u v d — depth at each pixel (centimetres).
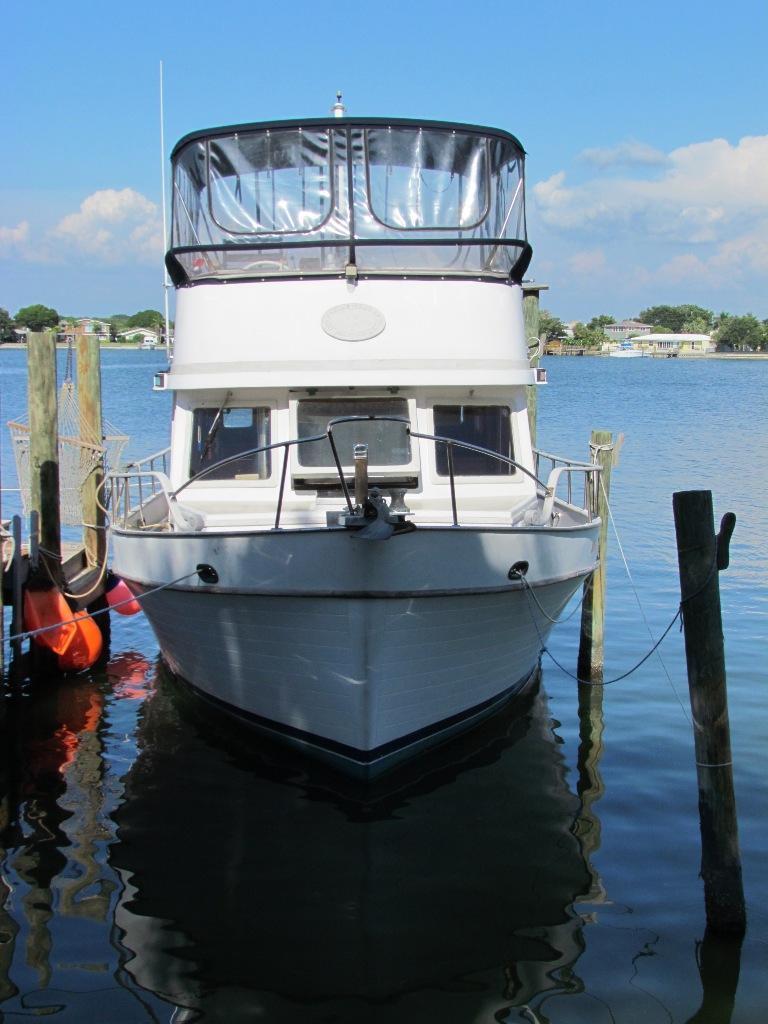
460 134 1007
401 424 1003
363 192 995
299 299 978
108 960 659
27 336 1284
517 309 1043
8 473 2966
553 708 1120
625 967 648
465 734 995
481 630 902
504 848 800
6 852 806
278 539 827
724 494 2505
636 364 13625
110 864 784
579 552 1004
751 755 951
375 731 866
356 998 620
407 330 980
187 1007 614
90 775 956
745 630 1385
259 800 891
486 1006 611
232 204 1002
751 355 17838
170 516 1038
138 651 1388
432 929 691
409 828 836
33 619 1230
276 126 990
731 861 681
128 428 3894
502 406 1033
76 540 1919
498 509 1013
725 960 654
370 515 768
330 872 765
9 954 667
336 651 836
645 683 1204
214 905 723
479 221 1016
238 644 908
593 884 745
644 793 898
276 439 1003
